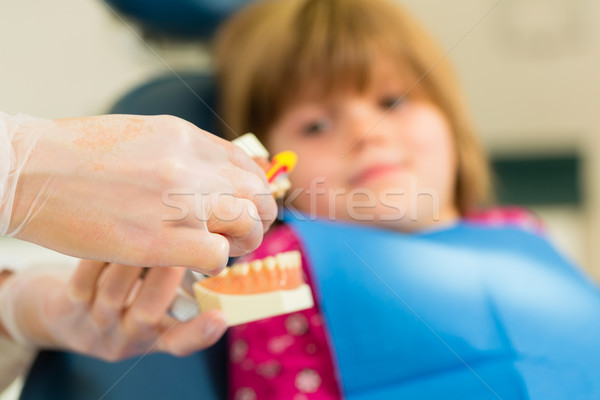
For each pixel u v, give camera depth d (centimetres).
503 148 204
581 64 197
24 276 63
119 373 63
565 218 199
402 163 84
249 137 50
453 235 84
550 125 203
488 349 63
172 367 68
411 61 89
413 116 86
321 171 82
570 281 75
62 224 41
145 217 40
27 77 97
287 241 77
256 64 88
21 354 64
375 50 86
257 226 42
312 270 71
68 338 58
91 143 41
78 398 61
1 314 62
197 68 109
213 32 102
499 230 87
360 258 71
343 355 67
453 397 62
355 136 82
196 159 41
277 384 70
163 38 104
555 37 196
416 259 71
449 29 196
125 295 53
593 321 68
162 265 41
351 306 68
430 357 65
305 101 85
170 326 54
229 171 43
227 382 74
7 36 97
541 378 60
